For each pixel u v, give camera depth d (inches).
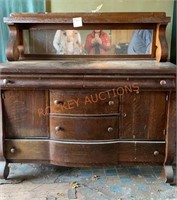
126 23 87.0
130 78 71.0
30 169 86.1
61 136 75.3
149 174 83.4
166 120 74.4
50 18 82.2
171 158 76.0
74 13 83.6
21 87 72.1
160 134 75.4
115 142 75.4
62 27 89.6
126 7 92.7
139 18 81.4
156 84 71.0
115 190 74.6
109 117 74.0
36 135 76.7
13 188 75.4
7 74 71.7
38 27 89.4
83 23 84.4
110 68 71.1
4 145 77.0
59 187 76.1
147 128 75.0
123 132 75.4
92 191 74.1
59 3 92.6
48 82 71.6
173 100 72.8
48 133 76.4
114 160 76.5
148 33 89.4
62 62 84.0
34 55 90.9
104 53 91.5
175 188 75.7
